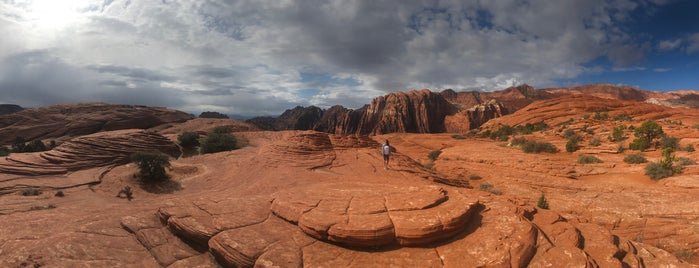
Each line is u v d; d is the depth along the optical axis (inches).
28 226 305.7
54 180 946.1
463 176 1299.2
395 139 3321.9
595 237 325.1
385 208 312.5
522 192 965.2
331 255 257.6
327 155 963.3
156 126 3267.7
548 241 291.4
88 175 1012.5
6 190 836.6
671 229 557.9
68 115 3115.2
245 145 1813.5
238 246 258.2
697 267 305.1
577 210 714.8
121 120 3144.7
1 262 233.9
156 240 284.2
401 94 7081.7
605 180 1060.5
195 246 284.0
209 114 6205.7
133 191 894.4
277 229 296.0
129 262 252.2
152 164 977.5
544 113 3597.4
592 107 3430.1
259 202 364.5
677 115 2898.6
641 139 1472.7
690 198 699.4
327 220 284.4
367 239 265.7
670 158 1010.1
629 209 665.6
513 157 1437.0
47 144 2447.1
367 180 621.0
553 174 1163.3
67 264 235.1
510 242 269.0
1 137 2736.2
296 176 714.8
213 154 1274.6
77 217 335.3
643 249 332.2
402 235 270.4
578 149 1622.8
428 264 249.0
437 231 274.2
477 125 6195.9
